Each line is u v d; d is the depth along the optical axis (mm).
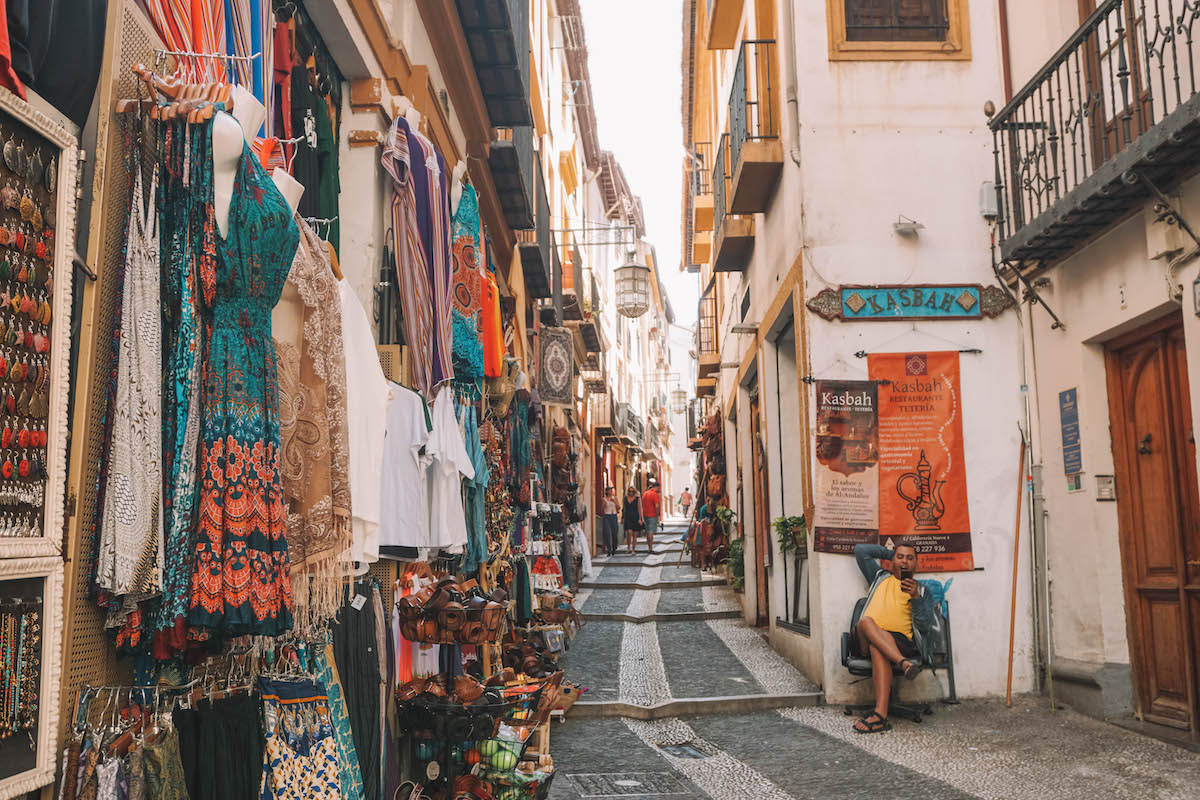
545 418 15453
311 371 3354
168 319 2848
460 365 6609
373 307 5551
